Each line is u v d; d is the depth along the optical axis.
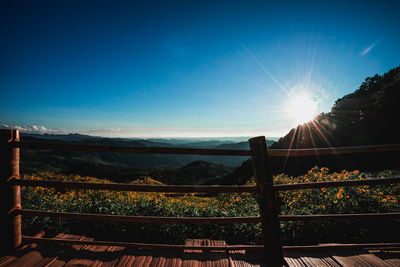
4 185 1.89
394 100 32.56
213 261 1.90
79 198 4.23
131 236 3.18
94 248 2.06
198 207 4.09
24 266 1.77
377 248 2.02
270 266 1.81
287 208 3.97
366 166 18.11
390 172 5.77
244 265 1.84
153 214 3.58
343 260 1.88
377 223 3.05
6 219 1.91
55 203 3.75
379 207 3.31
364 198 3.47
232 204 4.60
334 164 21.83
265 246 1.84
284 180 5.40
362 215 1.86
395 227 3.01
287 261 1.88
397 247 2.01
